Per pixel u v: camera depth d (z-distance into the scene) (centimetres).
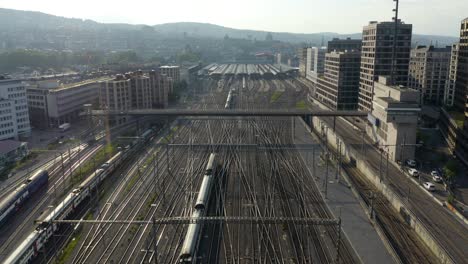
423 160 14588
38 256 8712
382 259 8538
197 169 14438
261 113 19000
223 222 10169
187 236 8619
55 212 9850
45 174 12962
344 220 10362
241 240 9375
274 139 18812
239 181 13175
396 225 10256
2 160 14775
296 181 13188
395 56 19425
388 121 14050
